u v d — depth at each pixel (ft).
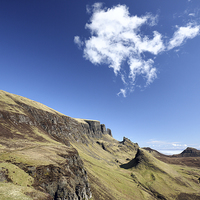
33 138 333.62
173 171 633.20
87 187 245.24
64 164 227.40
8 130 303.89
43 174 175.83
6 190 112.68
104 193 285.64
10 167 154.71
